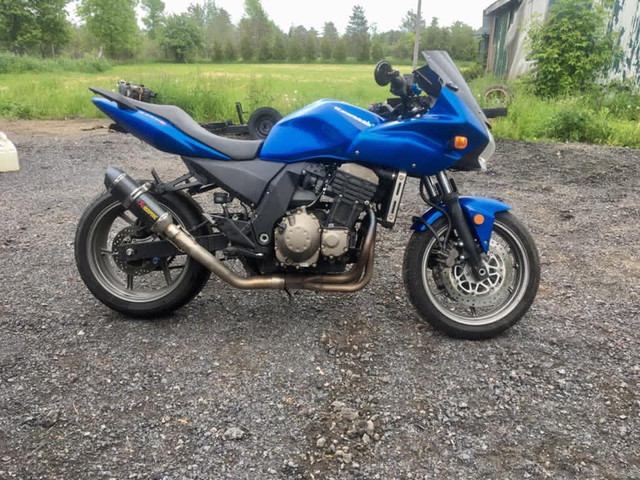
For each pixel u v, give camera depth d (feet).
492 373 10.13
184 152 10.75
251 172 10.64
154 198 10.93
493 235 16.03
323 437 8.44
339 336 11.27
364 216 10.92
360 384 9.75
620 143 31.58
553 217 19.12
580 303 12.89
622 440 8.50
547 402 9.36
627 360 10.58
